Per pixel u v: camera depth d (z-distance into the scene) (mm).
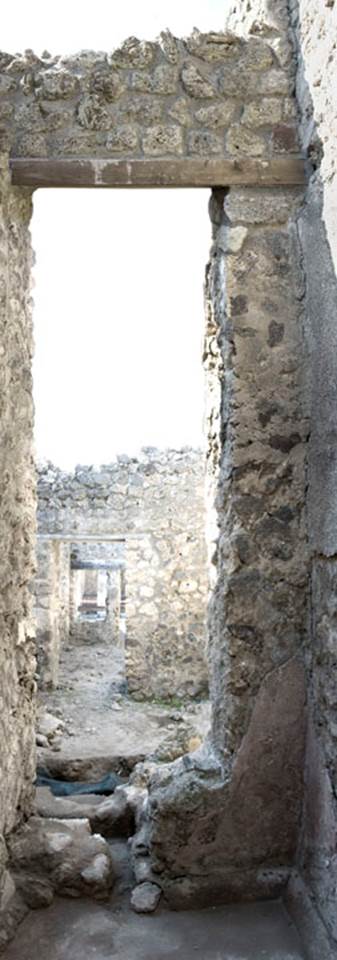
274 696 2570
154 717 6418
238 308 2635
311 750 2498
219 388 2818
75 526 7309
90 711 6590
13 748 2637
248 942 2260
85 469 7379
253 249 2654
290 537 2602
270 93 2723
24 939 2256
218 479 2809
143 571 7309
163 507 7320
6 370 2553
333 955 2059
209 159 2672
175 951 2209
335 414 2314
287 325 2643
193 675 7211
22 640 2811
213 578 2877
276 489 2611
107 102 2703
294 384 2629
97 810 3037
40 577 7270
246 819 2549
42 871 2539
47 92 2695
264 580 2592
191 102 2717
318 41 2457
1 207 2486
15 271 2705
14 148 2678
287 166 2660
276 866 2561
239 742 2557
